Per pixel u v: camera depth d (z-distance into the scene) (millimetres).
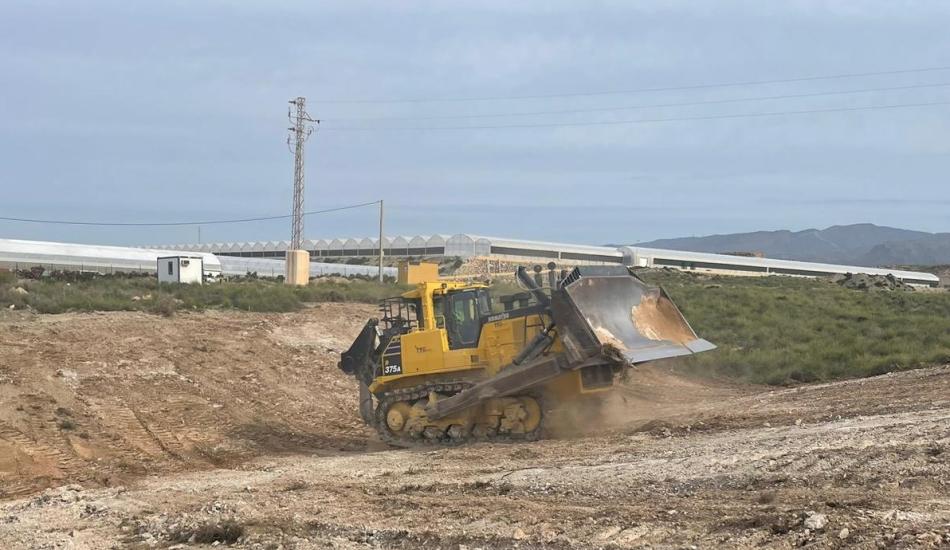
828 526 8586
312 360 30891
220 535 10859
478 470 14117
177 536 11062
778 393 23578
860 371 27766
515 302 18656
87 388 23578
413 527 10422
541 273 18578
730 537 8773
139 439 19703
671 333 18203
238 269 82125
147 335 31234
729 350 30953
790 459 12172
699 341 18375
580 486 11914
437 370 18453
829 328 36281
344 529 10641
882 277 75562
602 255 113125
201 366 27906
